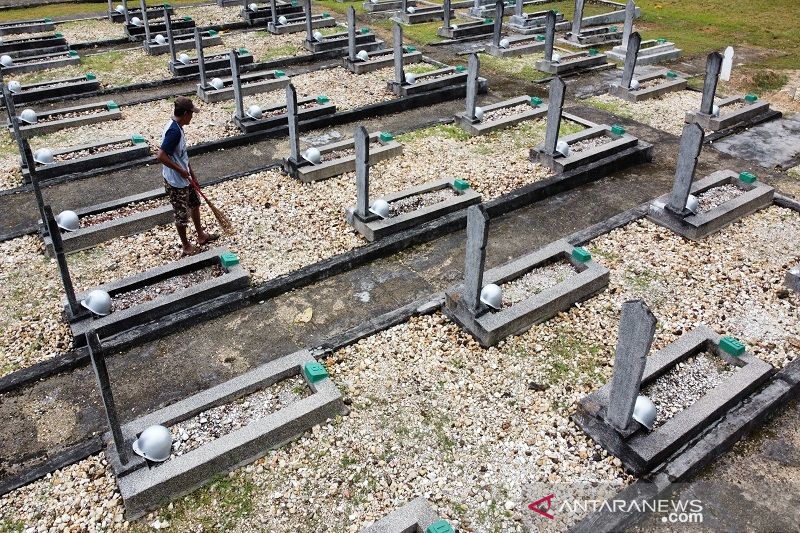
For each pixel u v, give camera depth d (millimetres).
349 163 9117
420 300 6430
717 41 16484
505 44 15523
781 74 13727
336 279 6957
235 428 4875
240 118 10602
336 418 5066
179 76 13453
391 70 13742
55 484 4535
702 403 4902
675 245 7410
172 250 7328
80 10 19969
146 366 5719
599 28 17281
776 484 4520
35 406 5309
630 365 4355
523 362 5660
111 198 8711
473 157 9609
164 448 4473
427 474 4609
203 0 21000
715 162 9719
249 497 4441
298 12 18750
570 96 12578
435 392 5344
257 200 8422
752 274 6875
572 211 8320
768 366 5293
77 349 5820
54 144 10273
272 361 5465
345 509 4344
